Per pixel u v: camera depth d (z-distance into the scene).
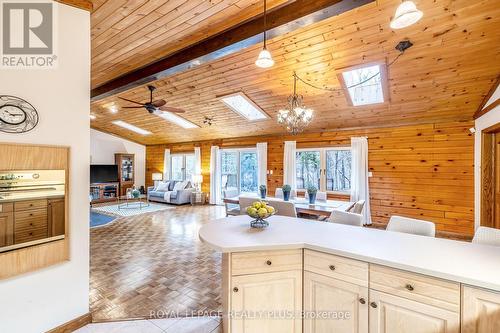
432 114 4.80
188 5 2.41
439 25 2.79
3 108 1.81
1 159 1.82
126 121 8.00
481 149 4.33
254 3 2.45
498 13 2.57
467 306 1.27
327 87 4.39
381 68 3.65
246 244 1.70
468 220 4.73
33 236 1.97
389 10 2.70
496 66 3.35
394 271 1.45
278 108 5.45
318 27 3.07
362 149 5.72
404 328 1.43
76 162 2.18
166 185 9.00
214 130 7.64
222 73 4.40
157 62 3.77
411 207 5.29
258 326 1.72
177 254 3.84
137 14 2.52
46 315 1.98
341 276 1.62
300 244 1.75
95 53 3.40
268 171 7.32
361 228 2.14
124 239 4.60
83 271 2.20
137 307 2.42
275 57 3.74
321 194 4.82
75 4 2.17
